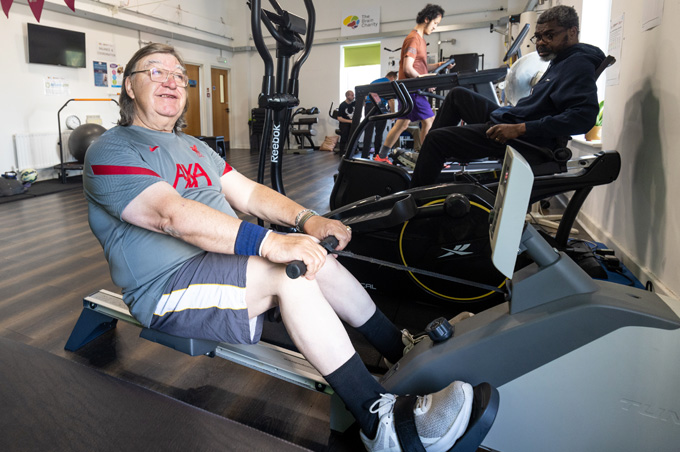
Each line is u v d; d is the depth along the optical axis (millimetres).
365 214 1842
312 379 1271
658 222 2238
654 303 1047
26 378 1074
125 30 8070
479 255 1908
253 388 1563
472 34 9445
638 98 2604
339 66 10836
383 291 2188
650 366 1001
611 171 2076
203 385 1578
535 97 2293
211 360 1740
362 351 1727
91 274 2648
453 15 9570
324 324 1084
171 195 1116
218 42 10703
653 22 2371
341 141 9812
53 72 6797
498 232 1014
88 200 1249
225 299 1151
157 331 1324
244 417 1408
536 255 1130
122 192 1124
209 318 1176
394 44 10188
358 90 3270
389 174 2527
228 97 11500
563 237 2254
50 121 6809
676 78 2059
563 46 2203
